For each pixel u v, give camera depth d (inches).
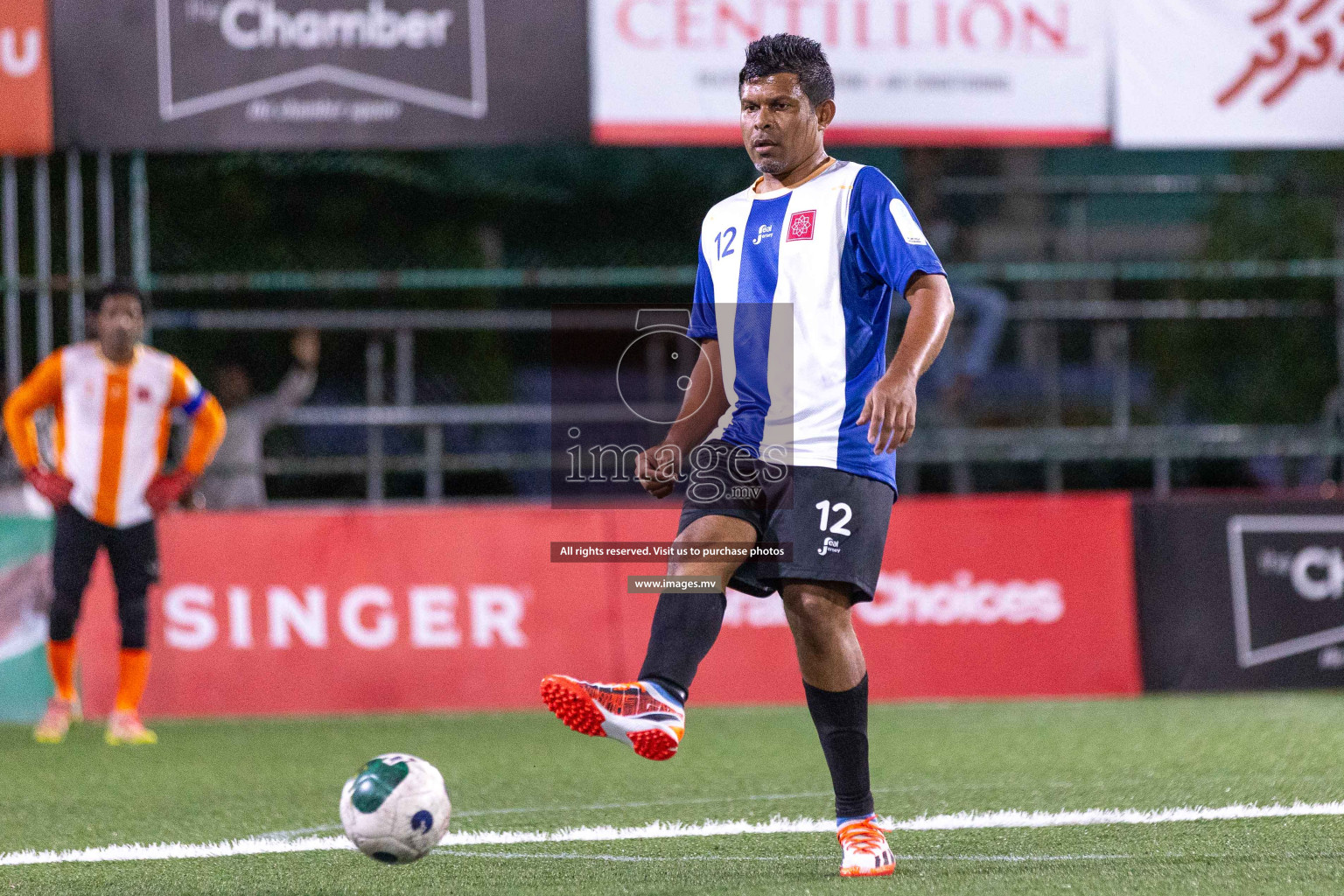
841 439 472.7
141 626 949.8
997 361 1573.6
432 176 1800.0
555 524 1119.6
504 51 1141.7
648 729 434.0
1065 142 1182.3
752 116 492.4
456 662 1101.1
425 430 1601.9
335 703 1087.6
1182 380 1572.3
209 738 960.3
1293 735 881.5
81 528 941.8
